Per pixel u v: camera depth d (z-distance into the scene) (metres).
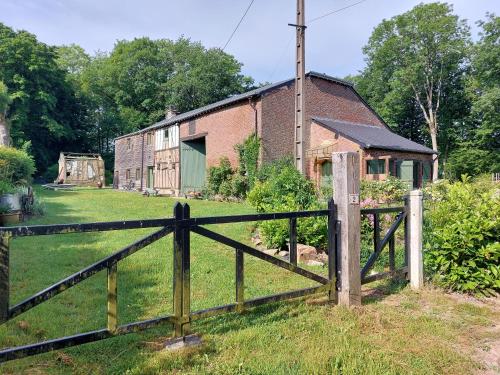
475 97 29.75
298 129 11.11
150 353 2.70
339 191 3.73
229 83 38.69
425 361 2.70
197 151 23.16
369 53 35.38
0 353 2.09
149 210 13.41
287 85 18.39
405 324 3.33
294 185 8.19
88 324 3.23
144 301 3.84
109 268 2.50
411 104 34.72
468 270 4.19
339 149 17.05
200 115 21.55
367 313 3.54
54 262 5.35
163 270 5.00
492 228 4.24
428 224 4.75
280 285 4.52
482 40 28.56
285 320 3.36
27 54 34.81
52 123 36.69
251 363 2.63
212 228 8.51
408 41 31.61
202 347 2.80
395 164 18.20
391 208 4.29
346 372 2.52
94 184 33.09
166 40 45.25
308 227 6.21
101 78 44.22
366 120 21.92
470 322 3.43
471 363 2.71
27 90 35.25
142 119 41.97
